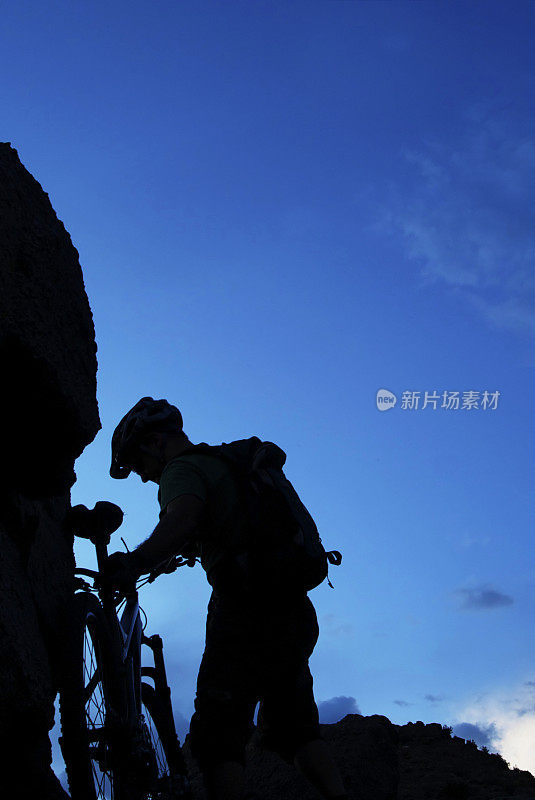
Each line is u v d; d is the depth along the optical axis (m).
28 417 2.90
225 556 2.79
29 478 3.05
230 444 3.01
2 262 2.67
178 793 3.63
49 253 2.96
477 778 8.21
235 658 2.76
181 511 2.73
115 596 3.20
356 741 5.88
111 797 3.09
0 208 2.73
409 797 7.62
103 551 3.25
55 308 2.95
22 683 2.44
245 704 2.76
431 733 9.87
